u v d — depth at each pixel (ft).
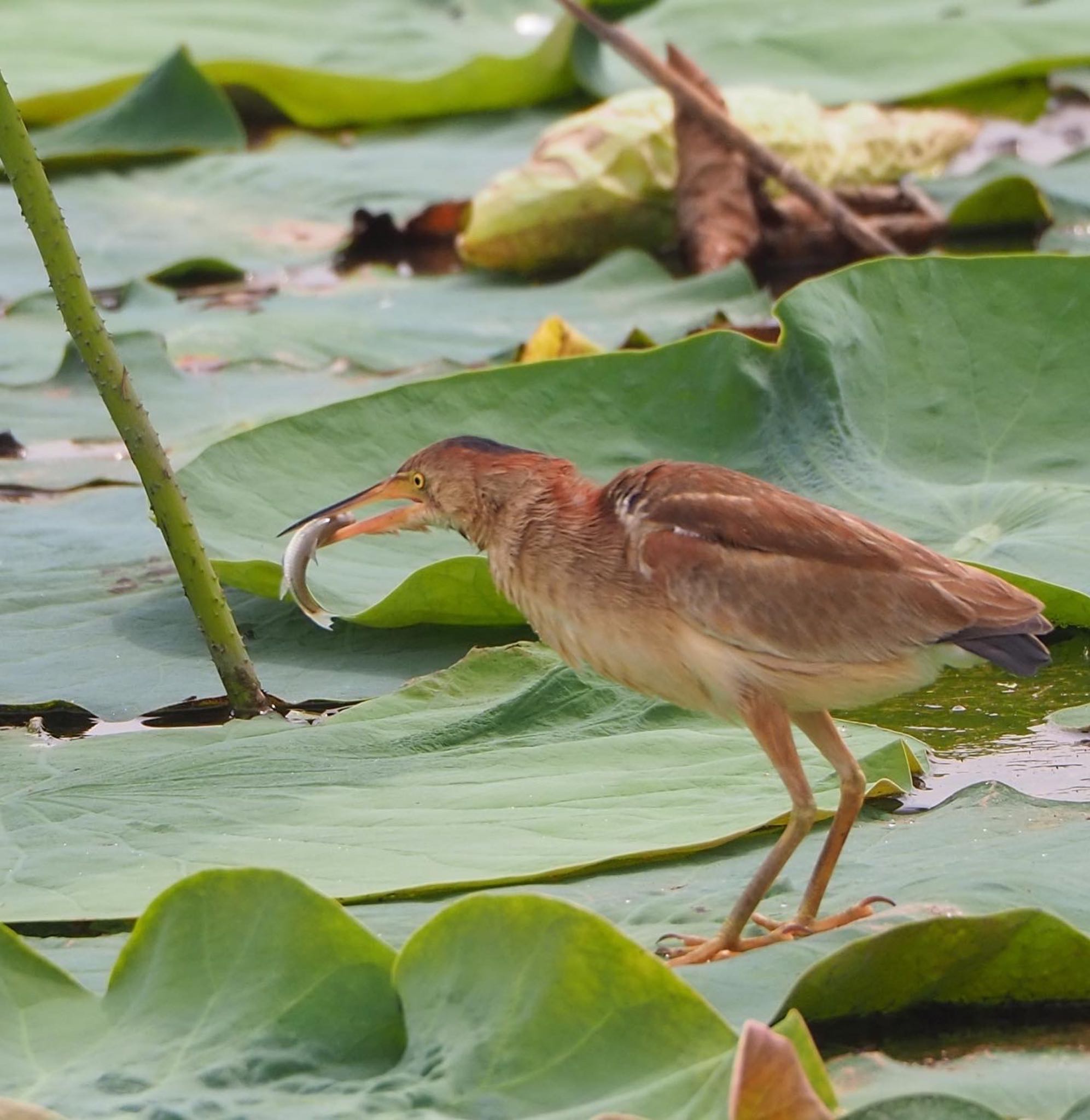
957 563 25.53
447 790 27.09
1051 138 68.13
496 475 27.35
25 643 33.99
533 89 74.64
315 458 36.94
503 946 19.40
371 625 33.96
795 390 36.27
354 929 20.16
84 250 61.67
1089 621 31.22
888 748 27.50
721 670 25.20
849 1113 17.33
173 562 31.96
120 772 28.02
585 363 37.45
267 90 74.59
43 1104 18.56
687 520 25.53
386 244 61.57
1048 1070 19.45
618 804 26.43
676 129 56.90
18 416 46.21
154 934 20.76
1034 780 28.02
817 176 59.52
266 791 27.20
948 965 20.40
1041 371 36.24
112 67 80.12
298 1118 18.19
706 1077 18.03
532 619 27.25
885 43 74.84
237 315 53.78
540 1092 18.38
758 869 24.59
